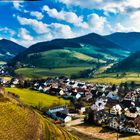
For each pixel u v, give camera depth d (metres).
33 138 146.50
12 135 135.50
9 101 179.50
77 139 175.75
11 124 145.88
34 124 166.38
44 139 154.38
